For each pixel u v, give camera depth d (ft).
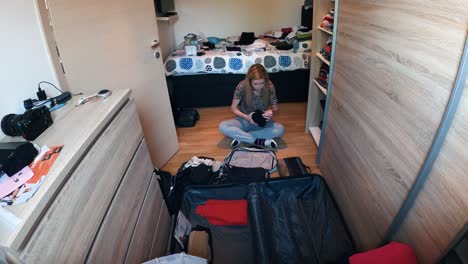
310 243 4.39
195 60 9.52
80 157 2.50
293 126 8.58
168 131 7.00
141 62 5.76
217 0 11.63
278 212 4.93
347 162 4.60
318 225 4.72
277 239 4.45
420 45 2.53
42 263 1.90
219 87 9.90
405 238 3.07
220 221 4.97
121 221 3.10
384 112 3.29
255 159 6.56
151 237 3.98
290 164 6.53
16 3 3.41
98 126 2.82
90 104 3.39
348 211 4.66
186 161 7.10
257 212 4.85
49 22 3.96
